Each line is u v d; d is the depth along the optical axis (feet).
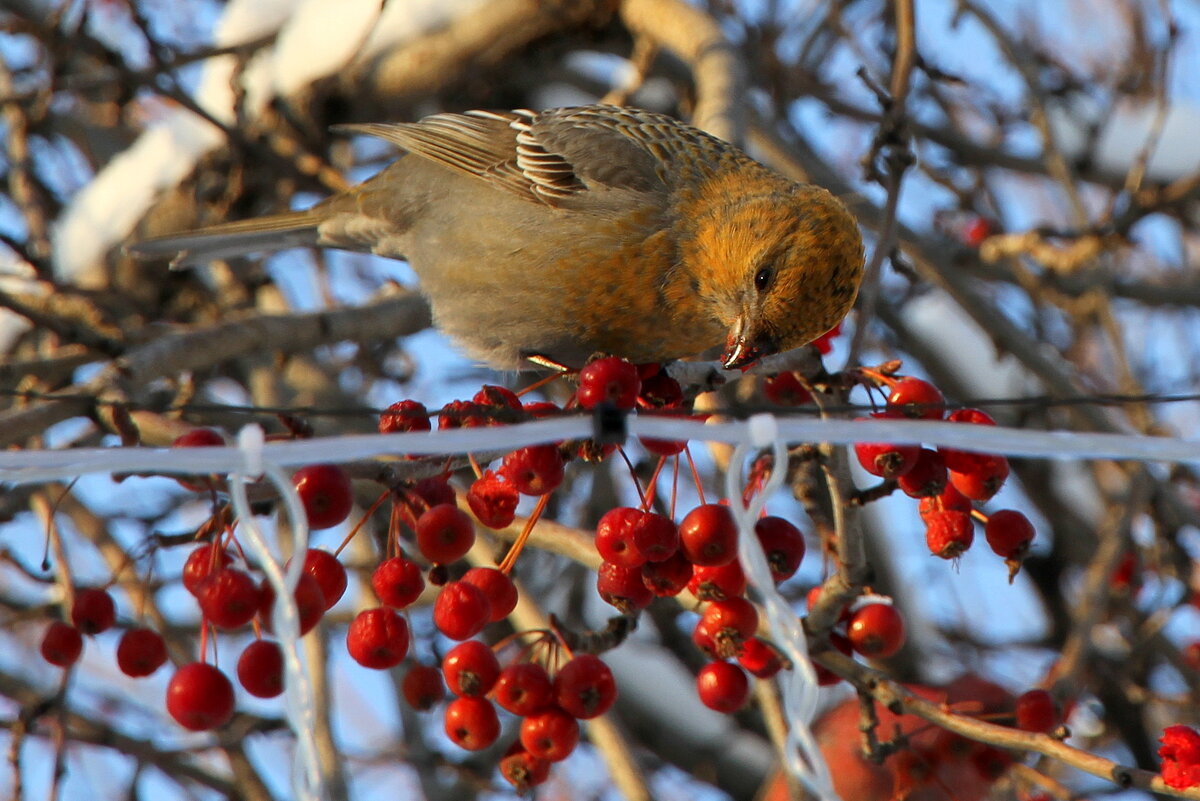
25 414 26.09
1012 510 21.66
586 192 27.40
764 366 21.62
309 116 44.68
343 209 32.73
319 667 33.32
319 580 19.03
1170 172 50.01
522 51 44.34
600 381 19.67
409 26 44.37
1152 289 47.14
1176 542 36.94
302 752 13.26
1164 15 40.63
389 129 31.50
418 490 19.92
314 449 14.06
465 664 20.53
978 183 48.08
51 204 46.73
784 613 13.88
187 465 13.99
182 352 29.84
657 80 48.75
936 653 46.16
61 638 21.58
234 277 43.21
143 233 43.96
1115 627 41.96
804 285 25.07
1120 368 41.70
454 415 19.15
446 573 20.21
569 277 27.04
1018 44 44.73
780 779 38.42
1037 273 47.57
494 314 28.27
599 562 25.99
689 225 26.89
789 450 23.08
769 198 26.07
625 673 47.01
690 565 20.42
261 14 45.83
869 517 46.09
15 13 47.52
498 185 28.55
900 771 24.64
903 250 43.29
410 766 41.24
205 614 18.03
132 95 39.96
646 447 20.56
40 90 40.11
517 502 20.34
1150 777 19.83
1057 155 42.50
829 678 23.56
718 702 22.44
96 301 38.60
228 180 43.75
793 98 48.60
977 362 50.34
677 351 27.81
